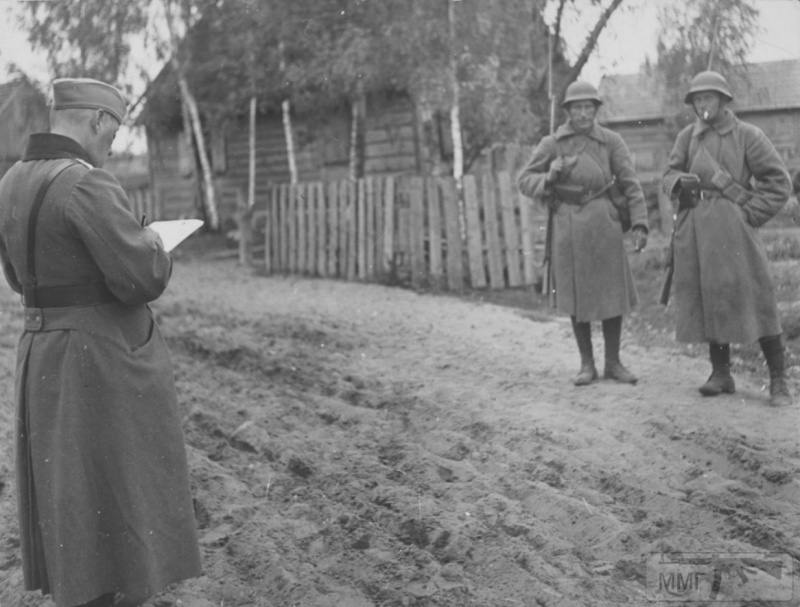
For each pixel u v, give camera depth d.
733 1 12.37
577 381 6.07
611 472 4.33
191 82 19.80
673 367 6.51
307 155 19.78
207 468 4.47
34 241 2.83
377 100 17.86
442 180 11.86
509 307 10.16
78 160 2.89
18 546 3.66
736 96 11.46
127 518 2.81
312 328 8.52
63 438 2.78
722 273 5.45
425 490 4.23
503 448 4.76
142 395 2.88
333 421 5.47
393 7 14.37
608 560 3.48
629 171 6.15
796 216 8.80
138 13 18.86
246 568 3.45
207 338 7.67
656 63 13.62
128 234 2.81
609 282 6.06
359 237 12.90
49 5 18.53
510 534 3.71
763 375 6.19
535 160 6.34
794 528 3.60
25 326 2.92
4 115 18.61
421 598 3.15
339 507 4.00
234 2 18.02
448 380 6.41
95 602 2.88
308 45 16.44
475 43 14.16
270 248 14.54
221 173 20.94
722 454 4.49
